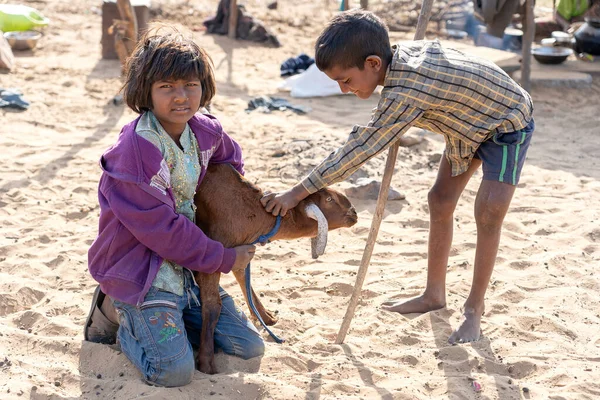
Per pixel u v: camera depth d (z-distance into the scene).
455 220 5.41
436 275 4.08
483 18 8.86
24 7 10.27
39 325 3.82
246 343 3.54
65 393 3.22
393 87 3.38
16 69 9.02
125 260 3.28
